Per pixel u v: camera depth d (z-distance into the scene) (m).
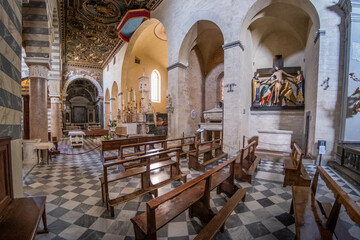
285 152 7.46
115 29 14.70
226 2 7.98
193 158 5.62
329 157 6.24
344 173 4.96
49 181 4.78
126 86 17.11
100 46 17.73
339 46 6.25
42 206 2.27
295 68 10.07
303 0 6.69
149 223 1.96
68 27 14.09
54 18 10.41
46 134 7.40
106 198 3.23
